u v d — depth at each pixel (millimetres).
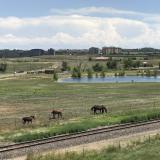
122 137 43375
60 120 58125
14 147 37125
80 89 118875
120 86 130375
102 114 63562
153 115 56812
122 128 47312
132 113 61906
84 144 39938
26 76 192750
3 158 33719
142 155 32281
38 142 39406
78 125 48062
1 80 161125
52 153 34438
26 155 34844
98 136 42812
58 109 72688
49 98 93250
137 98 91625
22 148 36625
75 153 34375
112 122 52375
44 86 131250
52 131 44469
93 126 49188
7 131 48375
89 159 32062
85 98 92812
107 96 97312
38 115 65000
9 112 69438
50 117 62094
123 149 35781
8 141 41094
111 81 169375
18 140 40938
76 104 80688
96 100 88125
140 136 43875
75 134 44125
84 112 67625
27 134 43250
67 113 66625
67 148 38062
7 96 97688
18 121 57844
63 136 42750
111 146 37406
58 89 118625
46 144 38469
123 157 32000
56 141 39844
